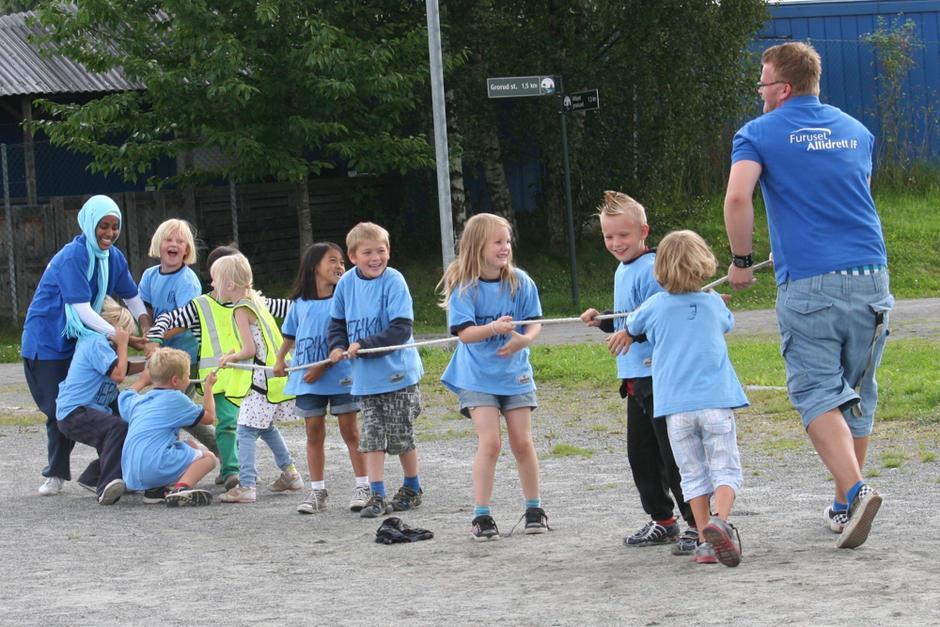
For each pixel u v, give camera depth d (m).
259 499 9.19
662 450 6.52
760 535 6.73
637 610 5.27
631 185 26.94
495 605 5.57
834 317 6.23
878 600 5.09
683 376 6.25
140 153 23.33
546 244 27.89
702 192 29.42
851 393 6.24
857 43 30.72
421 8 25.27
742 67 27.02
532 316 7.38
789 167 6.31
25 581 6.68
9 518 8.70
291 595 6.07
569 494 8.63
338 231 27.61
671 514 6.79
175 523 8.34
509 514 8.02
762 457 9.46
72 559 7.24
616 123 26.81
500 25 25.44
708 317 6.33
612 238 6.86
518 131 26.91
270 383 9.15
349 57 23.03
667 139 26.48
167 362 9.25
